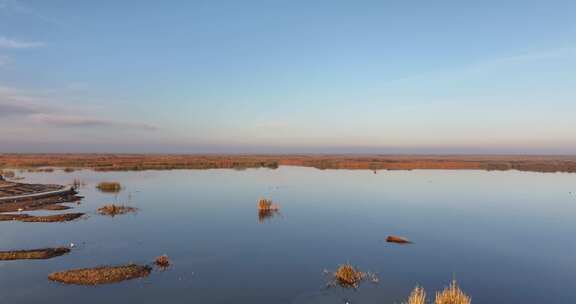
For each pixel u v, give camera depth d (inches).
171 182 2240.4
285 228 1098.7
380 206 1472.7
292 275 732.7
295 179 2490.2
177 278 709.9
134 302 606.5
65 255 826.2
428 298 631.8
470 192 1888.5
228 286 676.7
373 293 653.9
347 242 956.6
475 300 635.5
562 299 639.8
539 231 1090.1
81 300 607.8
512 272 761.6
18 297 613.3
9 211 1279.5
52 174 2709.2
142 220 1184.2
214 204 1491.1
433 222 1194.6
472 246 933.2
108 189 1854.1
